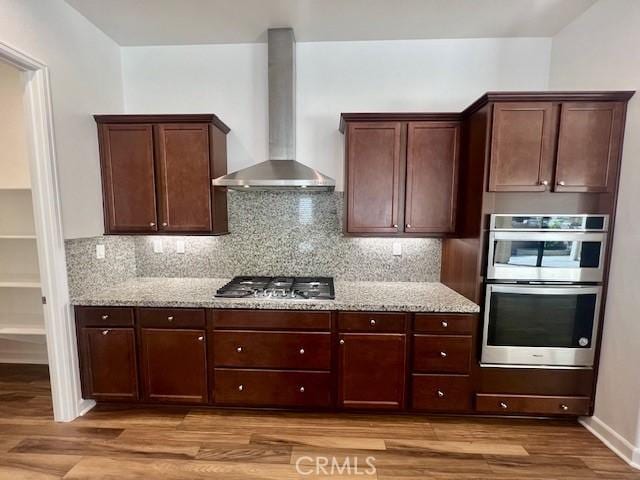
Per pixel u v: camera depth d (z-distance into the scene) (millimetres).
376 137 2408
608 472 1873
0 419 2303
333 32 2557
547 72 2637
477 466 1911
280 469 1880
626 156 1985
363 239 2840
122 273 2773
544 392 2215
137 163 2490
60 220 2139
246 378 2318
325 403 2322
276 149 2602
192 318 2293
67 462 1921
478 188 2158
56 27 2090
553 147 2047
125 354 2328
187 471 1861
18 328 2723
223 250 2896
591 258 2080
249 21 2418
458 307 2182
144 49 2773
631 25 1936
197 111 2809
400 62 2682
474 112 2225
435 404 2275
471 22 2416
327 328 2266
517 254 2107
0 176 2887
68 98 2197
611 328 2066
